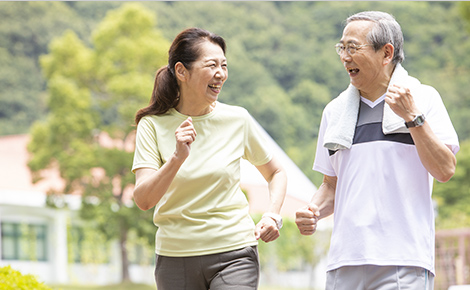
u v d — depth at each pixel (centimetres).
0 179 2984
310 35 6562
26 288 462
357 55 368
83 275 2856
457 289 855
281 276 2884
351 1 6556
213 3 6619
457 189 3109
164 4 6506
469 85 5412
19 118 5453
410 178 364
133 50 2470
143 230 2420
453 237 1382
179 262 387
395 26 372
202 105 394
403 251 359
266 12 6806
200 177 384
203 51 386
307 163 5272
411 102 346
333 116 388
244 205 398
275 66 6316
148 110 401
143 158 391
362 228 364
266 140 416
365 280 365
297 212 390
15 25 5769
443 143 354
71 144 2434
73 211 2834
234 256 385
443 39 5928
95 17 6319
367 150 370
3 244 2673
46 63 2559
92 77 2552
